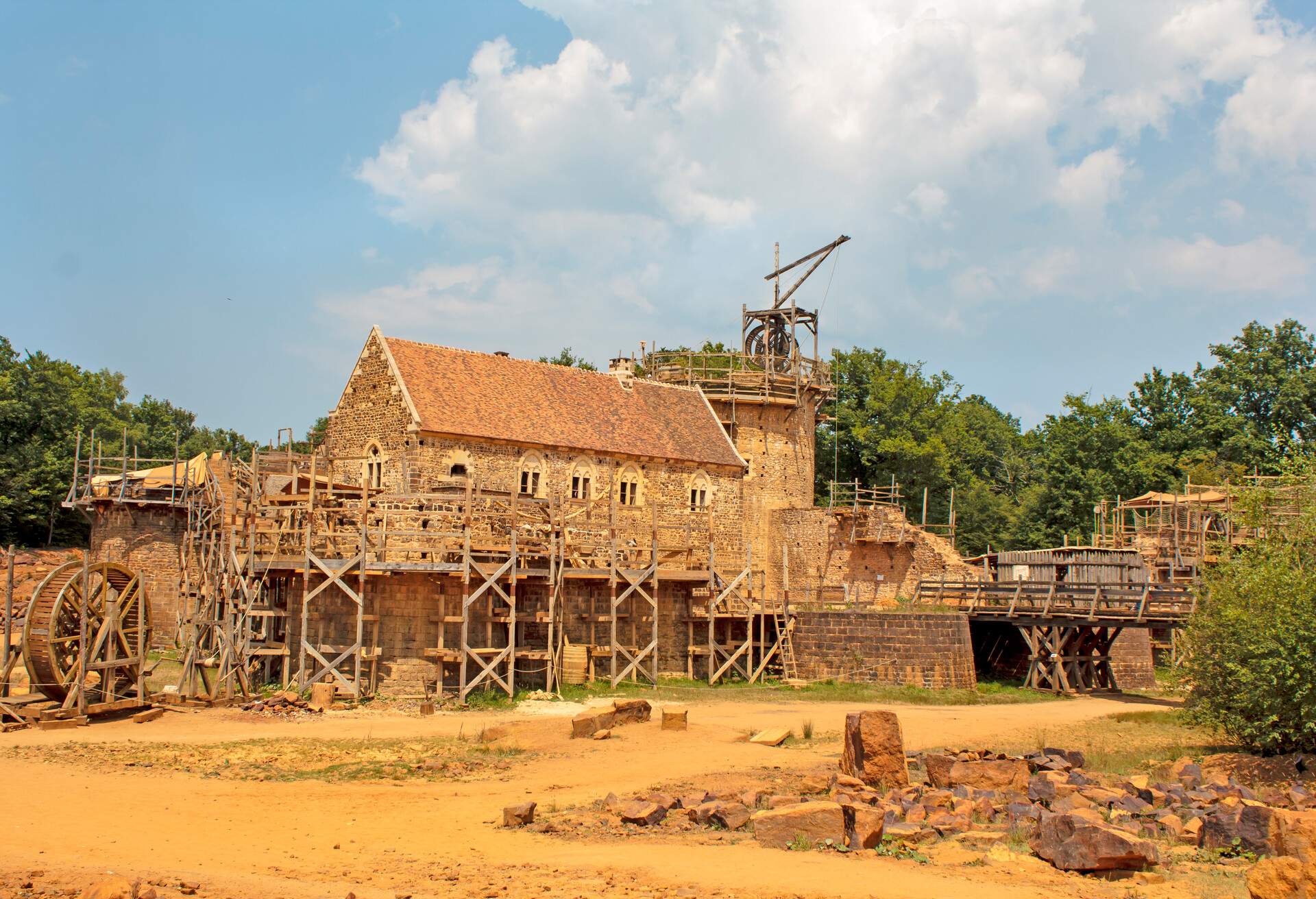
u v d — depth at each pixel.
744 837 20.72
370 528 42.22
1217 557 36.31
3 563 60.16
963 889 16.84
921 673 49.53
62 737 31.47
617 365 61.41
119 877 17.41
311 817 22.77
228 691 38.41
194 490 57.09
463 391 49.94
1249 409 84.00
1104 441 82.75
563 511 45.62
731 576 55.56
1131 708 43.19
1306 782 26.73
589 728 32.44
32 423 72.69
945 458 86.38
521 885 17.27
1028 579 58.53
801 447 71.00
